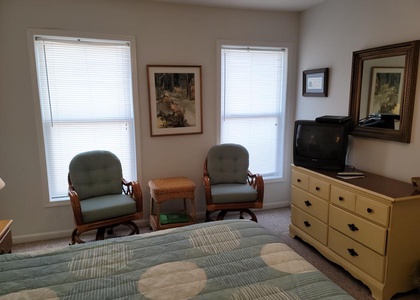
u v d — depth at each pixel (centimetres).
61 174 324
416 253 217
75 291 128
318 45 343
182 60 340
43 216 316
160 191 306
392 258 210
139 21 319
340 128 275
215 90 359
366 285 226
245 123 385
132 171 348
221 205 314
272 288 128
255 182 331
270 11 362
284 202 405
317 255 281
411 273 218
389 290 214
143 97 333
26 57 290
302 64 373
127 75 329
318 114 349
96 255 155
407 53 237
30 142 303
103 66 321
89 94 321
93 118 326
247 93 379
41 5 288
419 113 233
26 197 309
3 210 304
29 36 288
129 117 338
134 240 171
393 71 250
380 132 263
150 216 345
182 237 173
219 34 349
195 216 336
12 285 131
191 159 362
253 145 393
